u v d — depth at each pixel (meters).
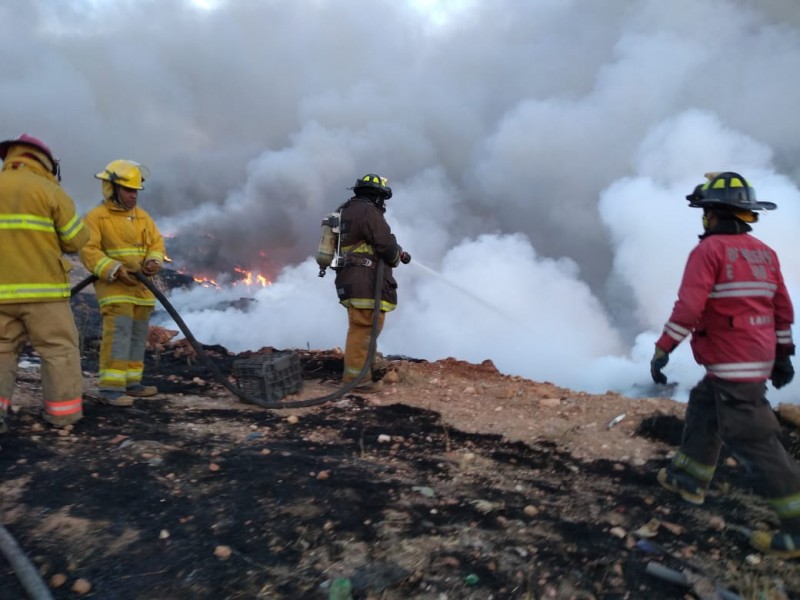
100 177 4.88
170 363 7.22
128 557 2.71
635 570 2.88
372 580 2.68
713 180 3.23
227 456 3.94
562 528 3.23
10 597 2.38
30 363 6.23
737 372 3.03
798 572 2.93
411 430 4.86
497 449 4.48
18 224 3.83
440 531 3.11
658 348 3.11
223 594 2.52
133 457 3.77
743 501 3.65
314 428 4.82
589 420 5.12
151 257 5.12
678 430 4.72
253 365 5.45
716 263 3.06
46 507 3.05
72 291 4.80
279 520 3.10
